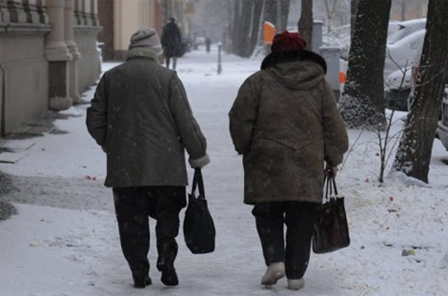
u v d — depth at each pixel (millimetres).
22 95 33938
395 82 42219
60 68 39812
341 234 13820
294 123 13609
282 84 13672
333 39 73875
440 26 22562
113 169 13727
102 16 91000
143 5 97312
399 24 61875
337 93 41938
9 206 18516
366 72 33906
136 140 13602
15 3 33500
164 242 13914
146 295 13539
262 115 13656
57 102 39625
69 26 42531
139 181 13539
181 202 13992
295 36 13922
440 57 22766
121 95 13734
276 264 13875
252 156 13758
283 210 14039
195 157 13734
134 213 13867
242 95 13781
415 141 22969
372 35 34031
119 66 13922
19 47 33344
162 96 13664
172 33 79125
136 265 13891
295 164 13555
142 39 13953
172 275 13945
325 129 13812
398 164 23219
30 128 33312
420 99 22969
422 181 23047
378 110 34000
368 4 33938
